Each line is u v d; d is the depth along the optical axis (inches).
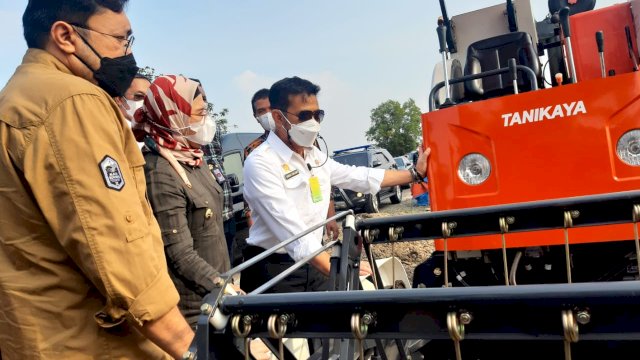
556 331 36.9
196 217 91.7
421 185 131.6
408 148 2416.3
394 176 130.6
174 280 87.0
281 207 108.0
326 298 42.9
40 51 62.7
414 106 2431.1
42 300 56.4
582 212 69.9
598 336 35.3
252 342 59.5
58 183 52.5
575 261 102.7
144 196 62.8
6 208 56.2
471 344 84.7
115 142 56.2
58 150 52.6
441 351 86.6
